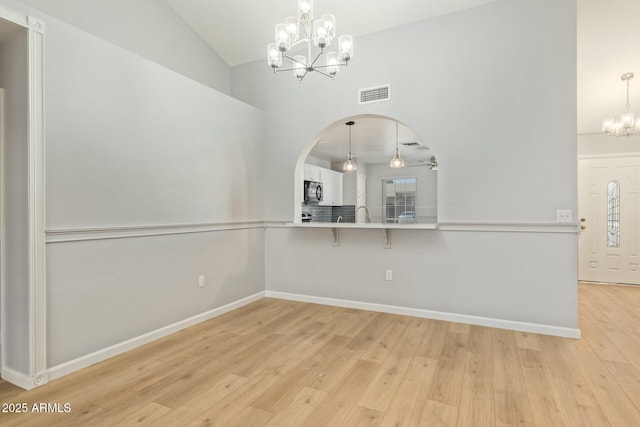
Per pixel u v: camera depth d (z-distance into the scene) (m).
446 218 3.40
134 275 2.81
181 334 3.10
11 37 2.21
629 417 1.83
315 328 3.24
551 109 3.00
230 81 4.62
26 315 2.17
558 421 1.81
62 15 2.84
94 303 2.52
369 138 6.24
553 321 3.03
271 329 3.22
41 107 2.19
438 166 3.42
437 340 2.92
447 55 3.38
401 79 3.58
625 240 5.20
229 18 3.87
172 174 3.15
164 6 3.74
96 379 2.27
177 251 3.20
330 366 2.45
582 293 4.63
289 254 4.27
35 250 2.16
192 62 4.07
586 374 2.31
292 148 4.19
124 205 2.73
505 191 3.17
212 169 3.60
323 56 3.97
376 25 3.61
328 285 4.04
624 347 2.76
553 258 3.03
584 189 5.41
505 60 3.16
